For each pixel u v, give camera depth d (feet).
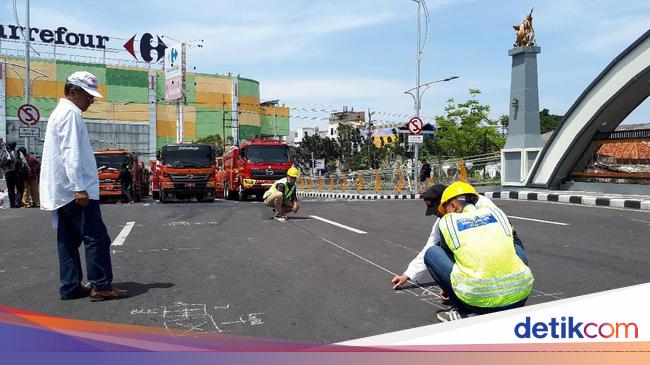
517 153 69.05
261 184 80.48
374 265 22.03
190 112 304.71
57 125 15.85
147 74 290.35
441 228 13.28
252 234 31.14
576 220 36.96
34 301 16.30
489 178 84.48
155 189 100.32
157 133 294.87
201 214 44.39
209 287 18.20
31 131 64.49
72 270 16.60
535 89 68.03
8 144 53.36
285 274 20.27
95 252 16.26
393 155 166.71
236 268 21.34
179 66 240.94
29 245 26.89
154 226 35.12
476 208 13.51
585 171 63.00
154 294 17.22
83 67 272.92
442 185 15.62
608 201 48.60
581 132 59.11
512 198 62.03
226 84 316.60
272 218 40.42
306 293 17.47
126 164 77.41
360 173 122.52
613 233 30.83
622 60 53.31
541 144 68.64
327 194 121.39
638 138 55.42
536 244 27.58
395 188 111.45
